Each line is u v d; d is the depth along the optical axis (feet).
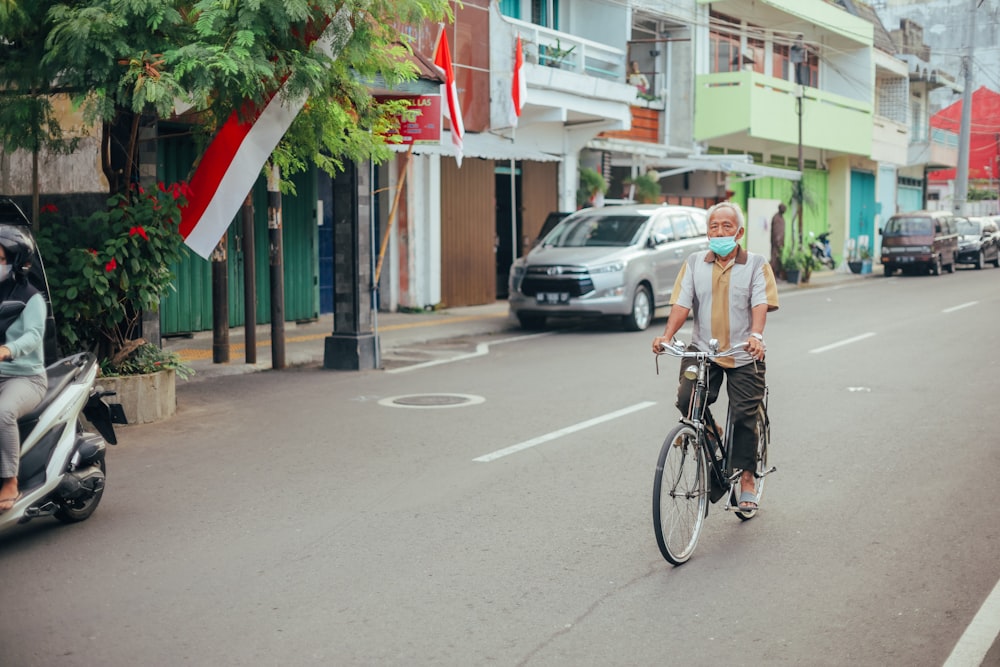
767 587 17.39
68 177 34.17
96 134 33.17
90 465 20.98
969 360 43.62
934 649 14.80
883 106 149.79
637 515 21.63
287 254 56.85
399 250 64.75
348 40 29.32
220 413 32.83
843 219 130.52
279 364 42.24
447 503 22.52
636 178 83.10
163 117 27.40
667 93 97.09
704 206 100.01
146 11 26.40
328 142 33.01
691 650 14.79
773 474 25.08
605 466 25.86
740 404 20.17
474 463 26.16
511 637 15.25
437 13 30.99
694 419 19.19
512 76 66.28
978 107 197.88
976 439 28.66
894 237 109.09
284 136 33.06
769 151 114.01
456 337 53.72
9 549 19.51
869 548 19.44
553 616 16.10
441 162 66.13
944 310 66.08
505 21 66.64
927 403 34.06
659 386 37.81
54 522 21.24
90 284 29.40
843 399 34.91
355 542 19.80
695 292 20.27
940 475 24.82
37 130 29.09
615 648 14.87
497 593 17.08
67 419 20.35
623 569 18.30
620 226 58.39
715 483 20.01
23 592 17.19
